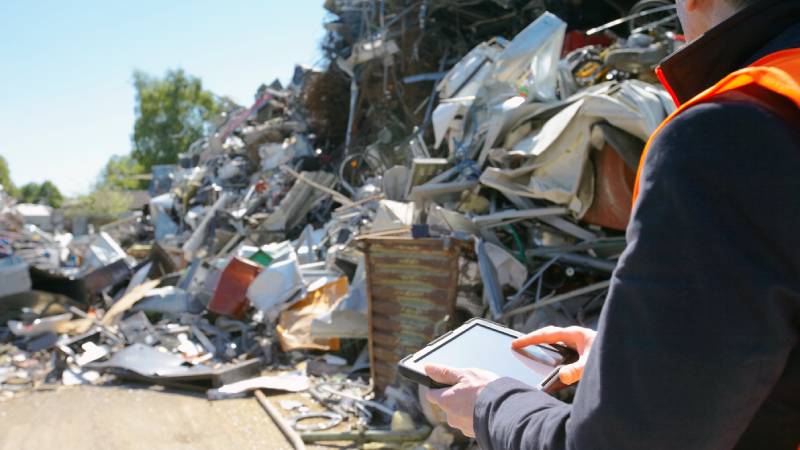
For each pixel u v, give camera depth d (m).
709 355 0.67
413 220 6.79
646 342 0.71
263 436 5.29
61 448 5.14
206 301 9.19
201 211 22.00
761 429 0.74
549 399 0.91
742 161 0.69
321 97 21.38
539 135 5.75
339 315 6.71
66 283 10.40
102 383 6.90
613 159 5.25
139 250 19.16
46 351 8.05
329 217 16.38
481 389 0.98
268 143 23.55
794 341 0.69
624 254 0.77
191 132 64.88
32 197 71.12
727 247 0.67
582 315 5.10
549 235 5.84
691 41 0.95
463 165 6.82
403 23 18.61
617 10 16.78
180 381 6.63
